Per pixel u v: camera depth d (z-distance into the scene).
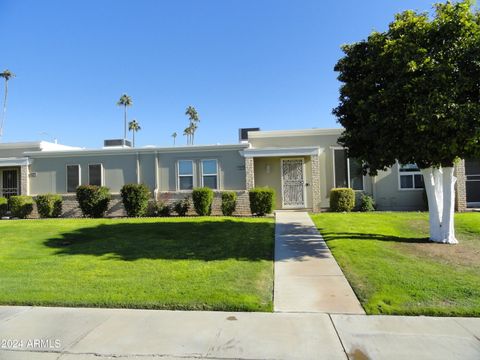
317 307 5.79
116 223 14.17
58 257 9.27
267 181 18.41
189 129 81.88
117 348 4.51
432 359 4.14
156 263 8.48
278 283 7.00
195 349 4.45
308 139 18.23
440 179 10.84
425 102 8.17
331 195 16.94
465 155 8.87
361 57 9.98
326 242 10.40
